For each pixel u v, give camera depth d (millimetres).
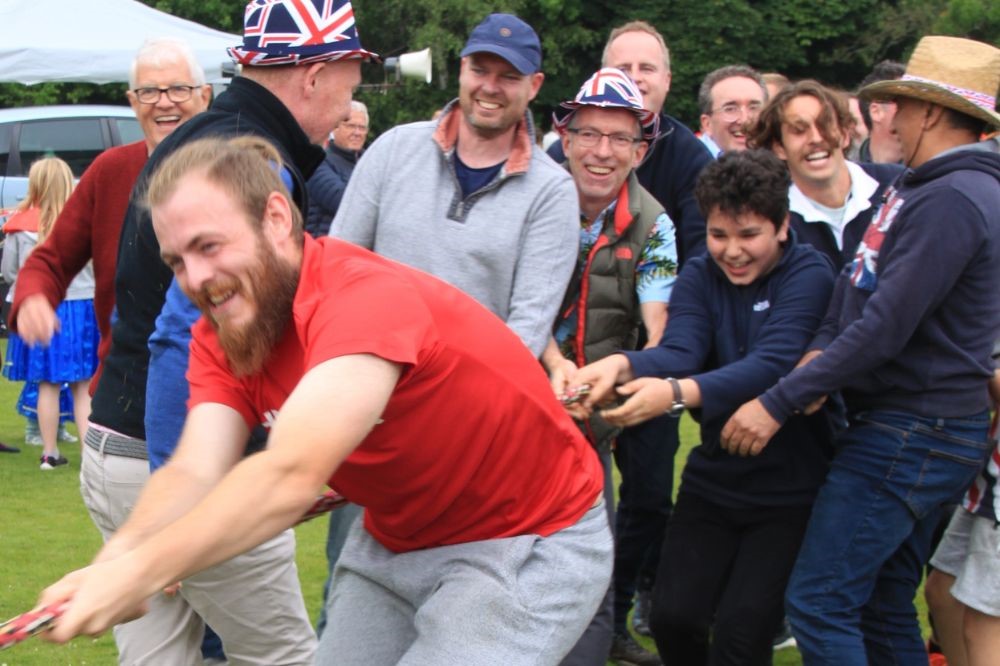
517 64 3748
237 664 3674
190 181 2324
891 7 27109
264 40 3520
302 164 3588
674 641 4031
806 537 3834
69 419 9312
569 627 2842
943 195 3594
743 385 3779
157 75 4293
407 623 2928
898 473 3727
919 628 4164
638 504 5055
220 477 2529
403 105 25906
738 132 6039
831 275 4023
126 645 3771
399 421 2561
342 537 4438
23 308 4215
